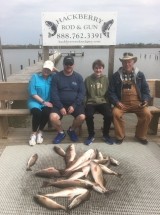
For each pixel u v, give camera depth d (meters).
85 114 4.16
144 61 49.44
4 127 4.43
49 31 4.55
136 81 4.19
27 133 4.69
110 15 4.50
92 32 4.57
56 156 3.81
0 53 5.52
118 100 4.24
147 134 4.62
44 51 4.70
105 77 4.32
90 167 3.34
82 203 2.78
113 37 4.62
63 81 4.18
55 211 2.68
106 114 4.14
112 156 3.82
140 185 3.12
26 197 2.89
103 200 2.83
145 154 3.88
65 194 2.85
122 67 4.23
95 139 4.40
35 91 4.25
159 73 24.89
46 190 3.01
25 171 3.41
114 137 4.52
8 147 4.11
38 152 3.94
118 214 2.64
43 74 4.28
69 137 4.47
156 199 2.87
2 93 4.64
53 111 4.11
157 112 4.33
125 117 5.97
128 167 3.52
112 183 3.16
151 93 4.76
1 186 3.09
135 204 2.78
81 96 4.18
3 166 3.54
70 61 4.06
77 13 4.48
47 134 4.60
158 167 3.53
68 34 4.57
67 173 3.27
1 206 2.75
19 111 4.35
